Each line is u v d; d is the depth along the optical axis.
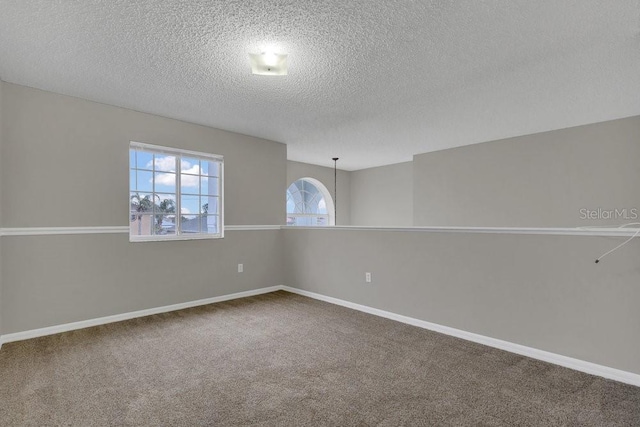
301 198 7.36
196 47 2.32
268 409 1.83
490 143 5.04
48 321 3.01
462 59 2.52
